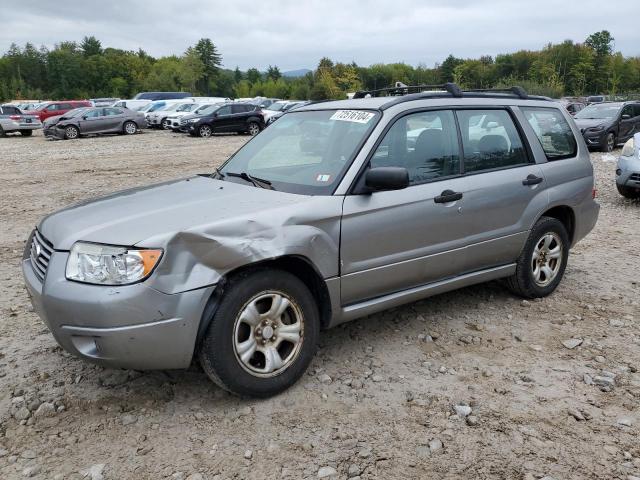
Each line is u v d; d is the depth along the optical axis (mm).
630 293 5461
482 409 3436
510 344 4336
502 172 4730
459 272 4559
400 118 4188
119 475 2877
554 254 5246
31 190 11961
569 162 5301
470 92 4867
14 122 30219
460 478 2842
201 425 3295
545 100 5418
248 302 3369
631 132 19000
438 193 4227
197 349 3318
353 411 3426
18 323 4777
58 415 3402
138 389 3684
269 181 4074
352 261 3803
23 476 2877
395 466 2932
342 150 4039
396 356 4133
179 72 98688
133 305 3041
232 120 28328
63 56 109938
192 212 3459
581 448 3072
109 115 28844
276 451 3057
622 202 10148
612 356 4145
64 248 3250
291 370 3594
